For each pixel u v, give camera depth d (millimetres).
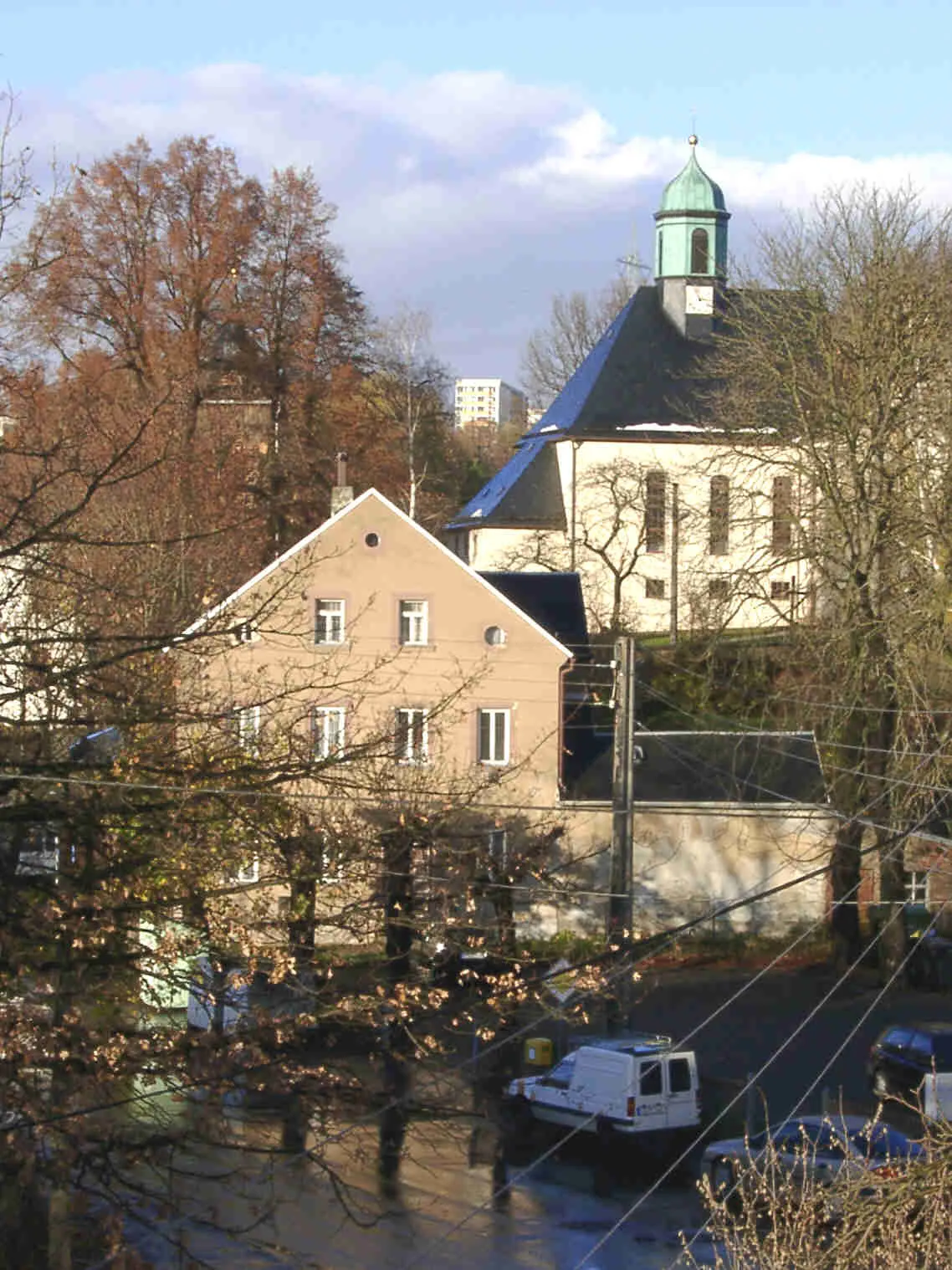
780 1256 12172
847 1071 32062
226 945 17266
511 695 43594
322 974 17344
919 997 38812
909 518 36812
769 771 43438
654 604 67625
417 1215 21281
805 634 38156
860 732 36406
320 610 42688
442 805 20656
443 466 85125
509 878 20750
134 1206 16984
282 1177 19734
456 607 43406
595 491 70125
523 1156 25625
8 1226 15750
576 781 45000
